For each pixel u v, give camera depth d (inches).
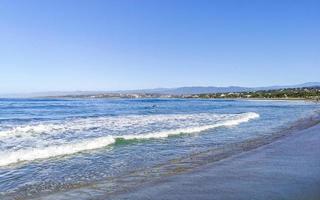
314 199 317.1
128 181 409.7
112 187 383.6
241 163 494.9
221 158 544.7
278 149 619.2
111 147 673.0
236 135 856.9
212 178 406.9
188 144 711.1
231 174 424.5
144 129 964.0
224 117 1443.2
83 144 673.6
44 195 360.8
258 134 874.1
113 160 548.7
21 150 601.9
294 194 332.5
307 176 405.7
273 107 2898.6
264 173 424.8
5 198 352.5
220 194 339.9
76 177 440.5
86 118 1378.0
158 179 413.1
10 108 2240.4
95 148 660.1
